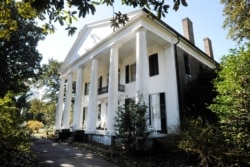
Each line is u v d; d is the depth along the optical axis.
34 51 23.20
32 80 26.17
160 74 15.51
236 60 7.20
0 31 7.49
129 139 9.89
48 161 8.24
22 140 6.78
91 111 15.99
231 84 7.01
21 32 20.95
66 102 21.75
